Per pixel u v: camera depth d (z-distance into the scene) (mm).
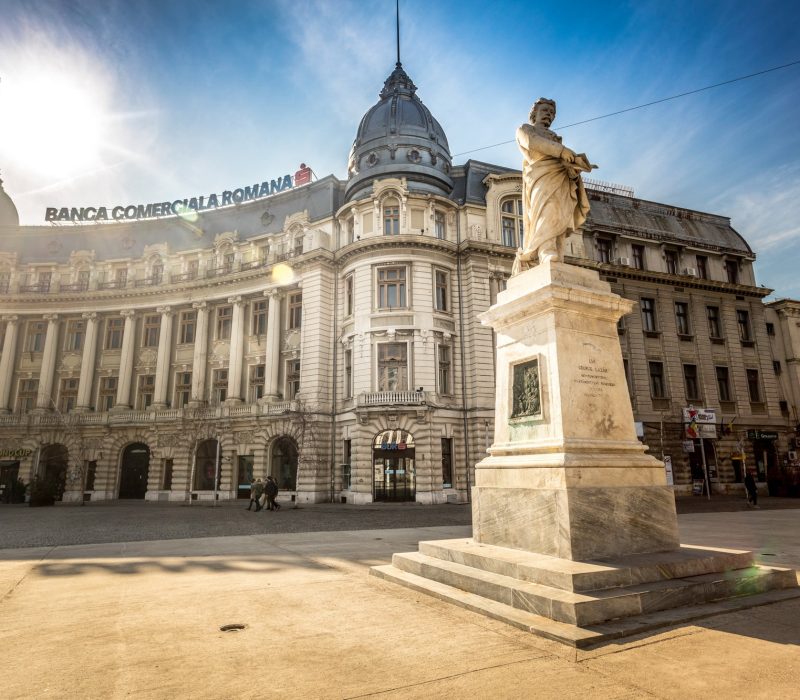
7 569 8000
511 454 6910
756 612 4988
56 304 40812
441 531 13789
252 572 7562
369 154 34750
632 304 7246
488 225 33469
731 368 38469
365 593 6105
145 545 11047
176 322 39719
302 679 3586
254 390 36125
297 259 34156
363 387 30000
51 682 3557
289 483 32938
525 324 7230
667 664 3764
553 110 8078
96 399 39625
